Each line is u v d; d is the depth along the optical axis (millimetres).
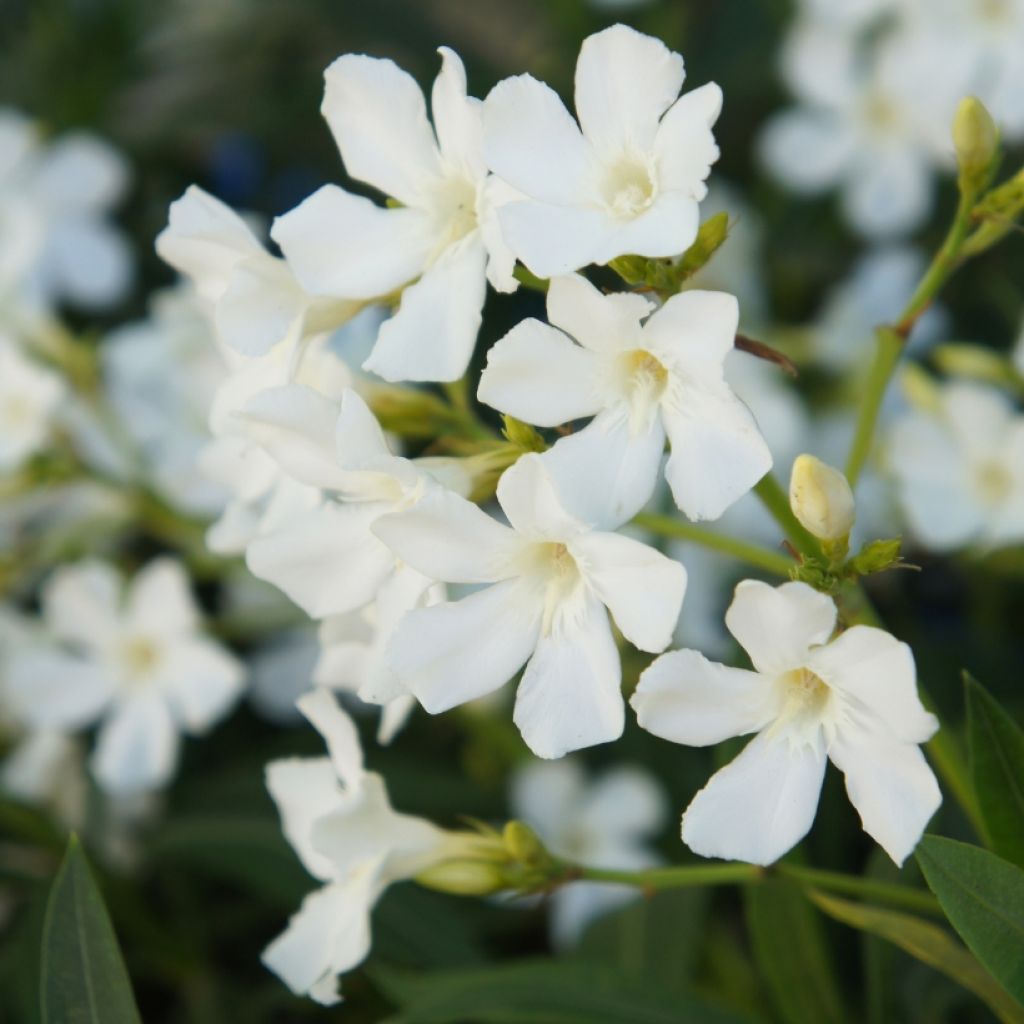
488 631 544
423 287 551
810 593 522
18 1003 692
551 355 539
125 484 745
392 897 678
